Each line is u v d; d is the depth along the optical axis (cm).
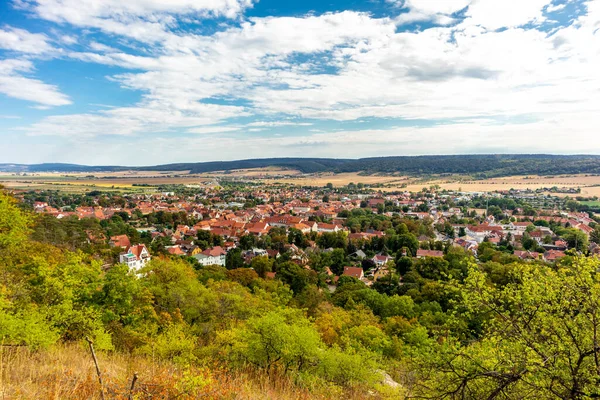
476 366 801
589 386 691
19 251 3459
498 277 5075
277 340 1653
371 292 5684
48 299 2056
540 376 725
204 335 2716
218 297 3297
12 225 2711
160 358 1622
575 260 782
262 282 6250
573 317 783
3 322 1199
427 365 862
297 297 5869
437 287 5534
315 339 1783
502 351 792
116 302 2522
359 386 1741
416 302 5647
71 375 864
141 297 2662
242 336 1756
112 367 1162
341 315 4428
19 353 1068
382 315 5119
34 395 744
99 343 1595
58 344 1498
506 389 753
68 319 1809
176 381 862
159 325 2522
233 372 1432
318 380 1602
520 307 852
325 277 8081
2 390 723
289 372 1633
